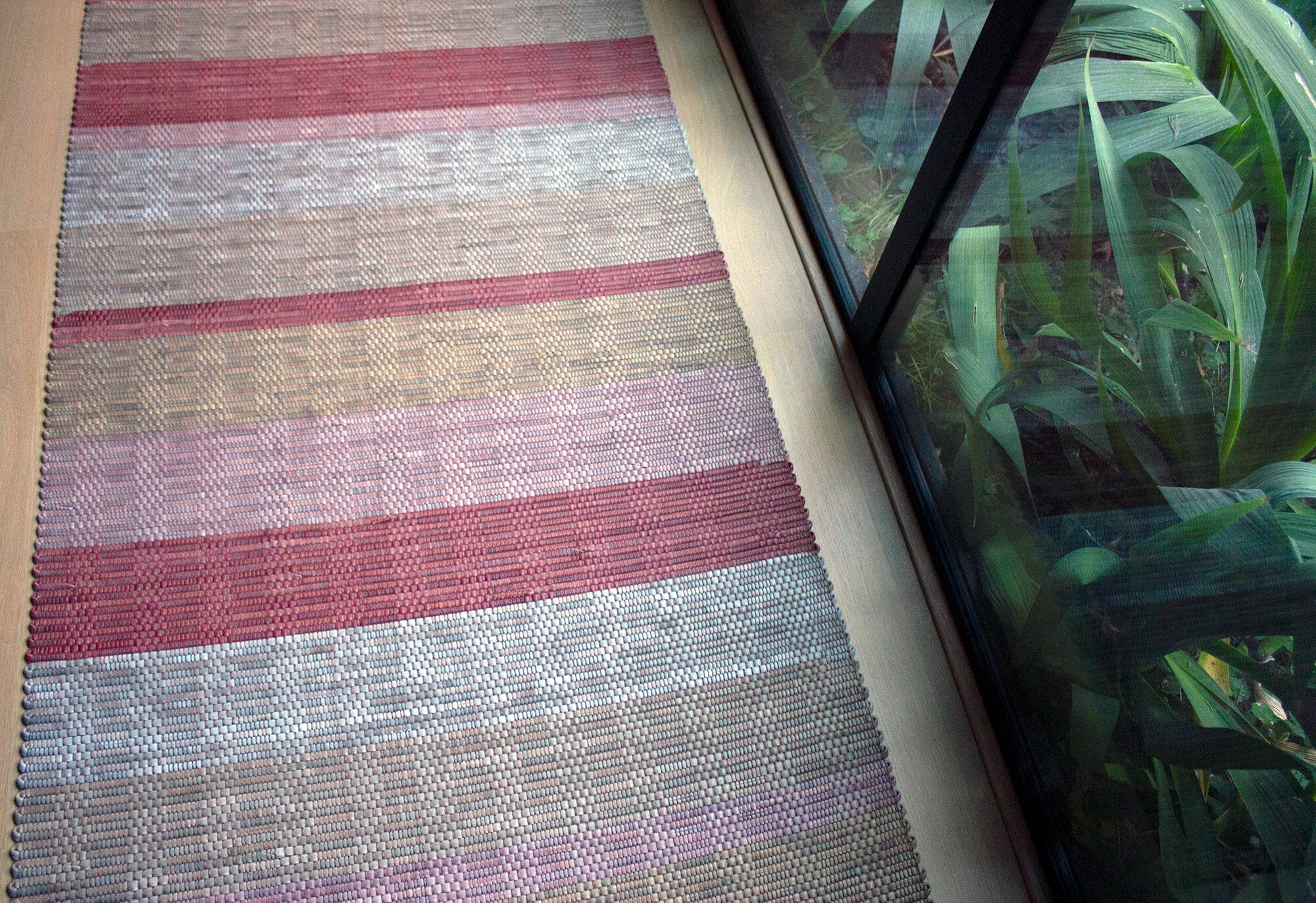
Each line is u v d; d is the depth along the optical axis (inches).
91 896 40.3
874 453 53.6
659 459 52.4
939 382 47.9
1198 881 33.2
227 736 43.8
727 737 45.8
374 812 42.9
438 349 54.3
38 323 52.9
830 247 58.4
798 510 51.6
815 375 55.8
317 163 59.4
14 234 55.1
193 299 54.5
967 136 40.4
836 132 55.0
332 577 47.7
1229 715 30.1
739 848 43.6
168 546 47.7
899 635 48.9
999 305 40.9
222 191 57.9
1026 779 44.4
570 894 42.1
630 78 65.2
